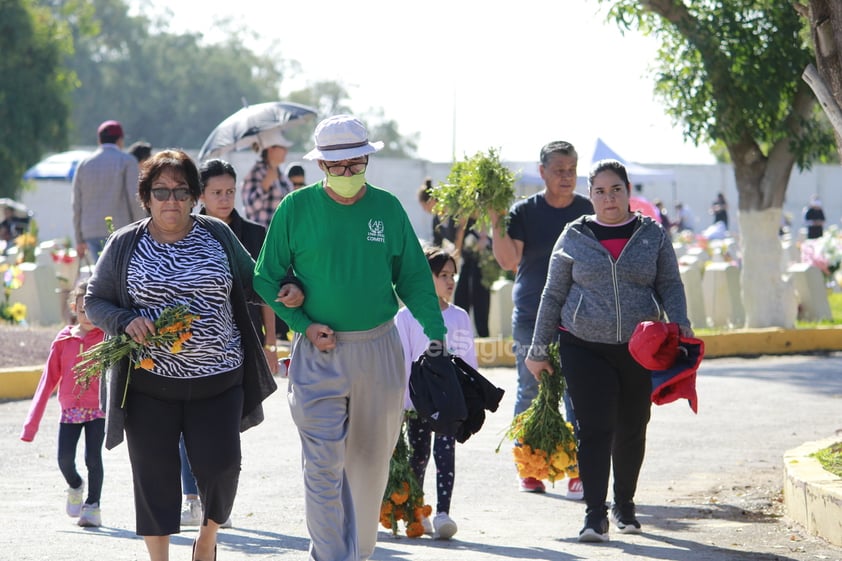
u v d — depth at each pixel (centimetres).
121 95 13862
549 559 1010
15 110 7588
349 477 902
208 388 853
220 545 1055
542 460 1277
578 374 1114
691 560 1012
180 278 847
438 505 1132
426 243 1387
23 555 986
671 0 2608
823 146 2759
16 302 2962
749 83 2595
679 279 1117
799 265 3300
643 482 1430
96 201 2075
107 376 928
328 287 865
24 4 7756
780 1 2577
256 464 1509
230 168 1173
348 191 864
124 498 1304
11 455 1553
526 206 1359
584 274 1110
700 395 2105
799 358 2675
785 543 1098
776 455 1584
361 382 869
